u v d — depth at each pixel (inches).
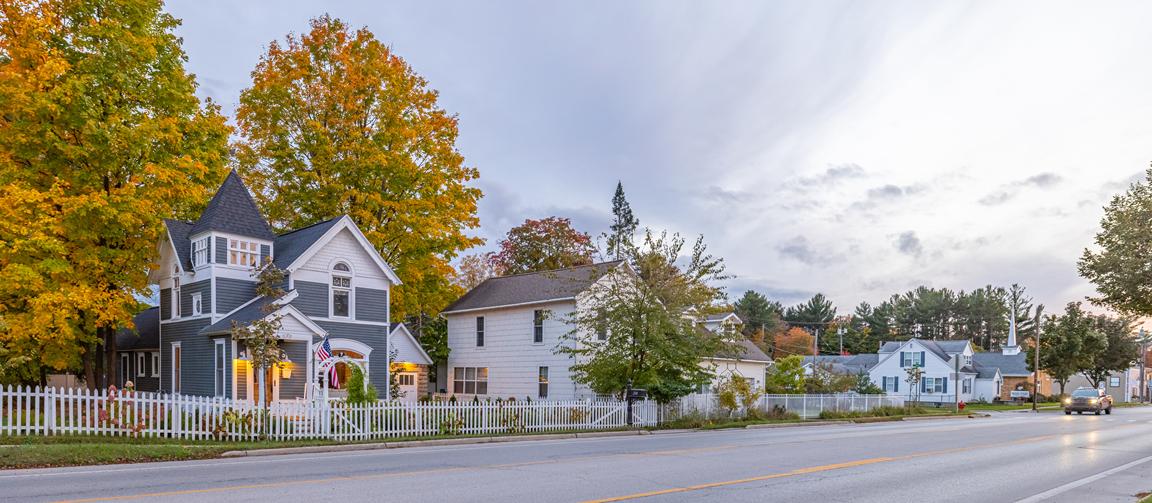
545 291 1424.7
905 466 604.1
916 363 2928.2
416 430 838.5
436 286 1462.8
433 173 1343.5
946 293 4854.8
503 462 596.7
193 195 986.1
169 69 1002.7
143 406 713.0
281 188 1334.9
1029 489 494.6
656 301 1104.8
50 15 884.0
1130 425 1280.8
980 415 1856.5
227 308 1033.5
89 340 970.7
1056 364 2726.4
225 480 476.7
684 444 798.5
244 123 1323.8
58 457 550.9
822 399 1525.6
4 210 837.8
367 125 1344.7
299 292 1073.5
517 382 1451.8
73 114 893.8
